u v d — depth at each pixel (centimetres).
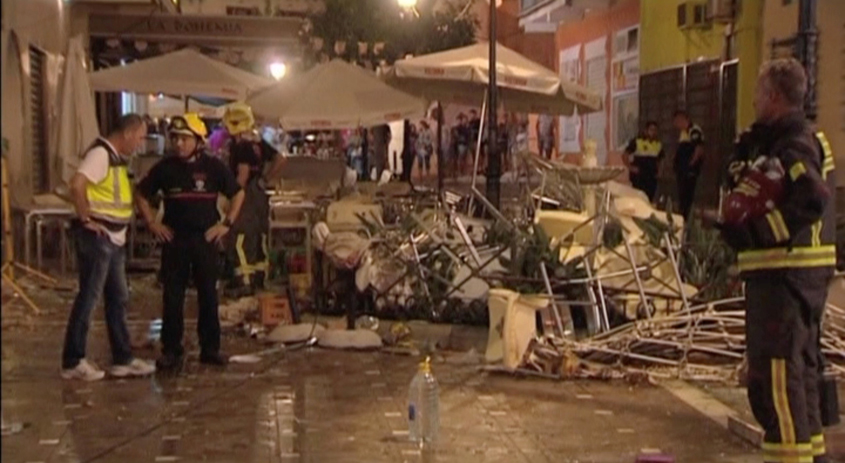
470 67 1439
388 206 1391
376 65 2252
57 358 1009
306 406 839
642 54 2355
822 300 599
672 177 2134
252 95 1524
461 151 3117
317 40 2238
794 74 588
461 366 984
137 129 907
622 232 1080
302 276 1281
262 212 1400
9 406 829
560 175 1246
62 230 1557
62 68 1805
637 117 2384
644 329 986
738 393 883
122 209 914
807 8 791
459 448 726
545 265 1064
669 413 821
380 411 824
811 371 611
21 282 1410
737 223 587
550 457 707
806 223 577
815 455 614
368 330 1088
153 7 2225
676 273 1054
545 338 977
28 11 1595
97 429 768
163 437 748
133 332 1139
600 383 918
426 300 1180
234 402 850
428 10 2362
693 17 2017
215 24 2314
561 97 1631
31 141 1634
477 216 1429
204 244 964
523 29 3130
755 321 596
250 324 1165
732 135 1891
